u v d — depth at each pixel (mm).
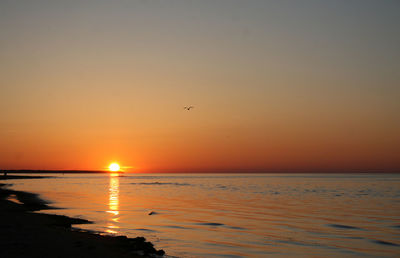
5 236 20922
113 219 35438
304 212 45344
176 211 45094
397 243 26609
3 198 53938
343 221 37469
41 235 21812
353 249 24625
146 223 33812
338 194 82312
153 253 19984
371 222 36844
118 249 19328
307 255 22828
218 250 23344
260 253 22984
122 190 95250
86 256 17016
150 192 87125
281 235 29203
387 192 90688
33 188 94562
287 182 175625
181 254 21547
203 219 37812
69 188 99625
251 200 64125
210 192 88688
